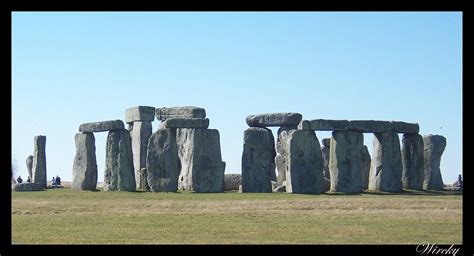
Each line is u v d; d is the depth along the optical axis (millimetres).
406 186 75000
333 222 45875
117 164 71375
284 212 50688
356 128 71312
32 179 79000
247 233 41750
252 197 61344
